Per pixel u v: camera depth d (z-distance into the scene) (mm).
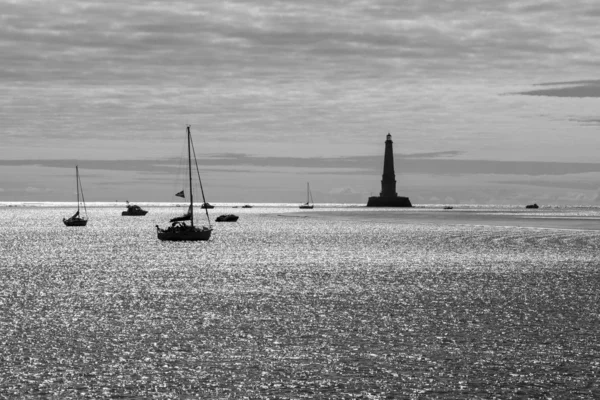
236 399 38969
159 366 45031
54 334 54281
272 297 73500
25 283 87000
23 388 40719
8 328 56594
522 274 93500
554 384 41094
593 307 65250
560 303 67688
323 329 55938
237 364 45469
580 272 94750
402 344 50594
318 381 41906
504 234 183500
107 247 150875
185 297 73812
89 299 72625
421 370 43969
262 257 124875
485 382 41531
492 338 52281
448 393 39688
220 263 113875
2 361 46062
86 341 51812
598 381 41562
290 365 45188
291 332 54844
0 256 128750
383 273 97438
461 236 181000
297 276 94125
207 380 42156
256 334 54156
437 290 78312
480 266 105500
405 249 141625
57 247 152000
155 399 38969
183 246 153125
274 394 39656
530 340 51500
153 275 95688
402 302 69438
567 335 53094
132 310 65500
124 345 50531
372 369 44219
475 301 69562
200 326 57406
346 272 99188
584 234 177000
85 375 43125
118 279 91125
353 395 39469
